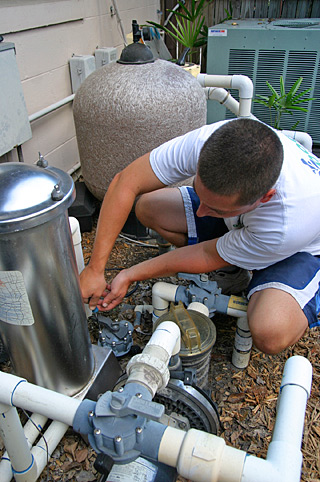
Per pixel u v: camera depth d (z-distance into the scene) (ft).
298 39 8.68
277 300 3.55
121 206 3.84
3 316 2.88
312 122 9.68
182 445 1.83
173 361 3.12
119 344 4.12
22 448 2.72
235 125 2.86
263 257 3.68
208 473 1.76
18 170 2.55
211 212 3.24
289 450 1.79
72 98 7.41
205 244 3.92
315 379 4.14
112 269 5.72
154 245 6.27
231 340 4.60
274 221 3.43
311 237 3.62
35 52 6.38
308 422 3.73
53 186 2.57
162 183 3.96
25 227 2.34
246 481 1.72
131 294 5.20
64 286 2.93
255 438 3.59
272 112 9.78
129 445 1.93
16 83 5.43
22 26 5.94
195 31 10.35
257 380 4.12
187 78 5.82
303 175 3.51
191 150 3.73
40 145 6.95
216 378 4.14
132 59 5.69
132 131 5.45
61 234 2.74
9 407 2.37
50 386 3.34
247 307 3.83
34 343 3.01
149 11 11.64
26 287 2.68
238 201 2.90
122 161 5.72
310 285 3.69
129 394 1.99
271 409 3.84
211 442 1.82
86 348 3.44
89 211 6.35
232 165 2.71
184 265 3.89
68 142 7.93
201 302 3.92
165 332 2.51
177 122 5.56
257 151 2.71
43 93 6.77
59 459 3.40
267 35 8.79
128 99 5.32
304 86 9.23
